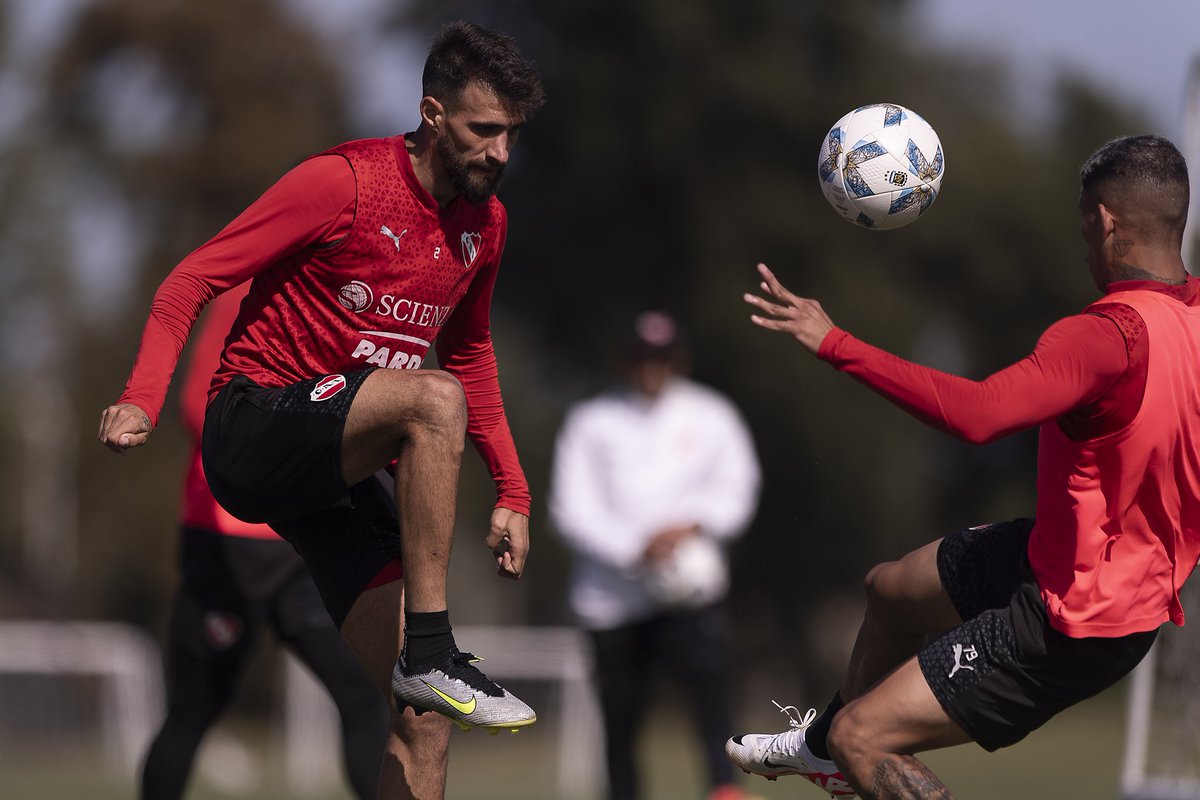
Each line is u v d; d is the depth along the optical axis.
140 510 122.00
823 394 107.81
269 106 133.00
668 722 102.56
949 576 15.12
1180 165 14.62
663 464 28.06
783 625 114.69
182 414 21.16
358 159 14.95
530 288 114.50
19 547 133.75
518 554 16.81
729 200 109.94
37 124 139.88
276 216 14.77
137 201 134.12
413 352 15.68
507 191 114.25
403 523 14.45
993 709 14.33
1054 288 119.94
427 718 15.67
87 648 61.81
